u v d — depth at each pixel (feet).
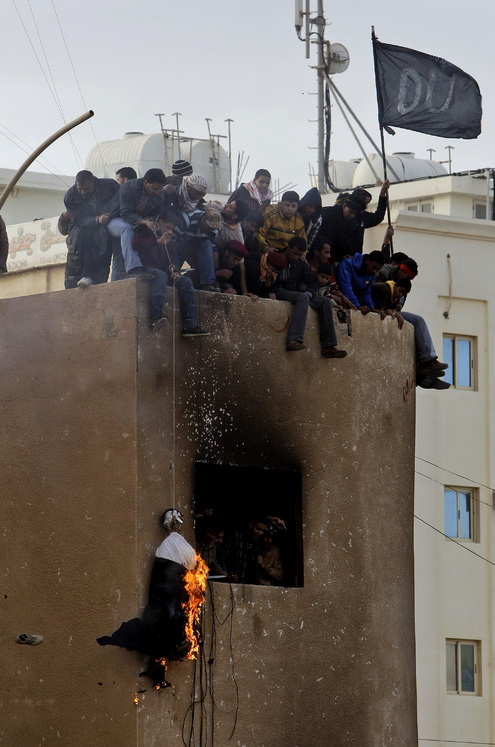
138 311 134.72
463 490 270.26
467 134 184.75
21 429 142.41
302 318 147.13
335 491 151.33
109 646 132.67
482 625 267.18
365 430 156.15
